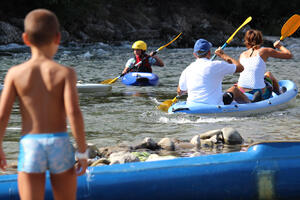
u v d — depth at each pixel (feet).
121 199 21.45
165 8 229.04
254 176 22.75
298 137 37.65
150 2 233.76
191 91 47.52
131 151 33.47
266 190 22.94
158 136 38.99
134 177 21.59
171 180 21.93
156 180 21.76
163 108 51.03
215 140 36.27
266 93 52.49
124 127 42.47
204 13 238.07
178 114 46.11
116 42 181.16
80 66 102.47
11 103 16.89
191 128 42.06
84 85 64.85
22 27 175.11
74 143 34.99
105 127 42.45
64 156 16.76
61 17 186.50
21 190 16.94
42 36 16.62
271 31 246.47
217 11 248.32
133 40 191.83
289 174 23.03
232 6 246.06
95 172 21.29
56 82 16.42
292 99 53.16
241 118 46.44
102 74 88.12
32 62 16.80
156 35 197.77
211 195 22.47
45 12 16.84
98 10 202.69
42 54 16.92
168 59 123.65
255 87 51.62
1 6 183.32
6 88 16.89
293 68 96.37
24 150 16.60
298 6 261.65
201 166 22.41
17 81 16.70
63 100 16.65
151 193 21.75
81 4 196.85
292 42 200.44
